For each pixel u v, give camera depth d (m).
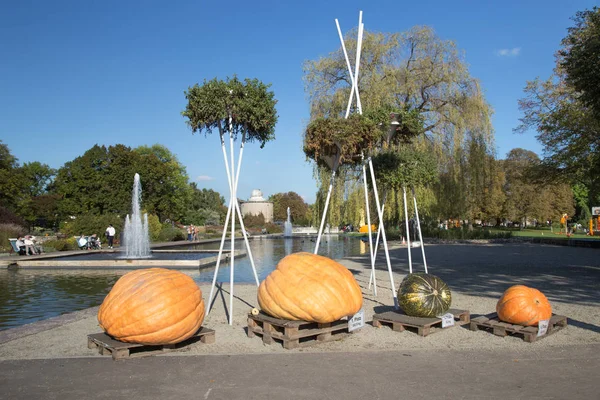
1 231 33.53
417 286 7.80
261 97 9.05
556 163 29.19
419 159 12.74
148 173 59.47
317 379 5.32
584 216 72.12
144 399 4.75
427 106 30.55
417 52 30.02
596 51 13.09
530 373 5.50
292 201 115.69
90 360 6.14
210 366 5.83
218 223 87.56
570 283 13.17
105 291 14.23
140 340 6.17
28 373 5.63
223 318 8.91
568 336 7.27
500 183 63.62
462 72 29.95
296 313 6.68
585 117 23.31
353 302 6.93
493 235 38.44
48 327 8.16
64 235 43.97
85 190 57.72
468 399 4.70
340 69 26.50
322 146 9.49
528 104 28.50
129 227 33.97
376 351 6.49
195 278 17.20
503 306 7.43
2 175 55.88
